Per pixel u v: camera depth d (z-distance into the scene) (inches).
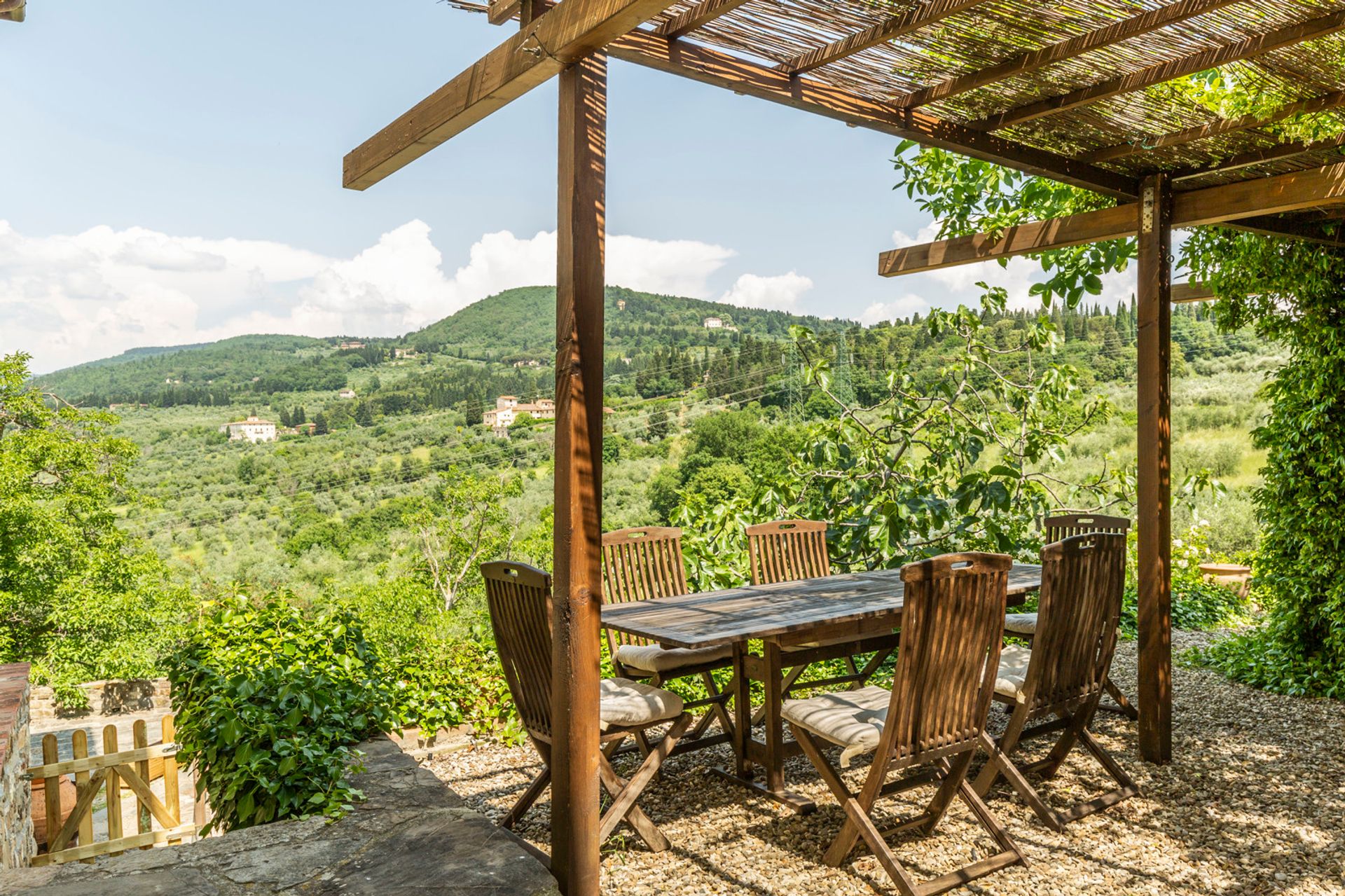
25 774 151.8
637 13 80.8
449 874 94.6
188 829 165.8
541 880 93.3
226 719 121.8
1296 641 216.5
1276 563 221.9
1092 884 112.7
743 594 161.6
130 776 163.0
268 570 1218.6
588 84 92.2
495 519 1151.6
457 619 1021.2
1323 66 123.3
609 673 193.5
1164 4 104.1
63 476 872.9
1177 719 186.2
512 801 143.6
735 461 877.8
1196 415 657.0
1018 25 110.7
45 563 827.4
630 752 165.6
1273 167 156.3
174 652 168.6
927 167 256.4
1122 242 222.4
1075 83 128.0
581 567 94.6
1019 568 187.3
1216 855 120.9
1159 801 140.3
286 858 98.7
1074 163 157.3
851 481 283.1
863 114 130.4
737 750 148.7
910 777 132.6
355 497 1336.1
